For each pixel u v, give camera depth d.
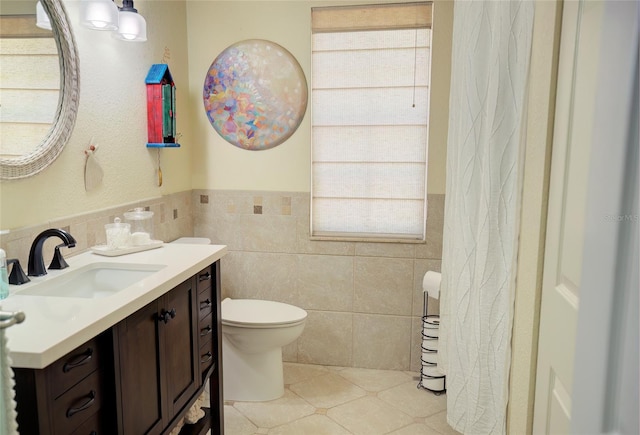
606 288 0.59
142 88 2.36
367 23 2.79
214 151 2.97
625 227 0.57
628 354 0.56
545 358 1.09
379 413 2.48
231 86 2.90
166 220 2.65
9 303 1.26
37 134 1.64
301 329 2.56
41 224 1.68
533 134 1.25
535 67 1.25
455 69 2.10
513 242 1.51
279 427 2.34
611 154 0.59
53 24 1.69
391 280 2.91
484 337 1.73
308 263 2.98
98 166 1.99
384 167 2.90
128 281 1.71
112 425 1.27
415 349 2.94
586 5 0.86
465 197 1.84
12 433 0.87
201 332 1.89
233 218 3.01
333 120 2.90
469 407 1.83
